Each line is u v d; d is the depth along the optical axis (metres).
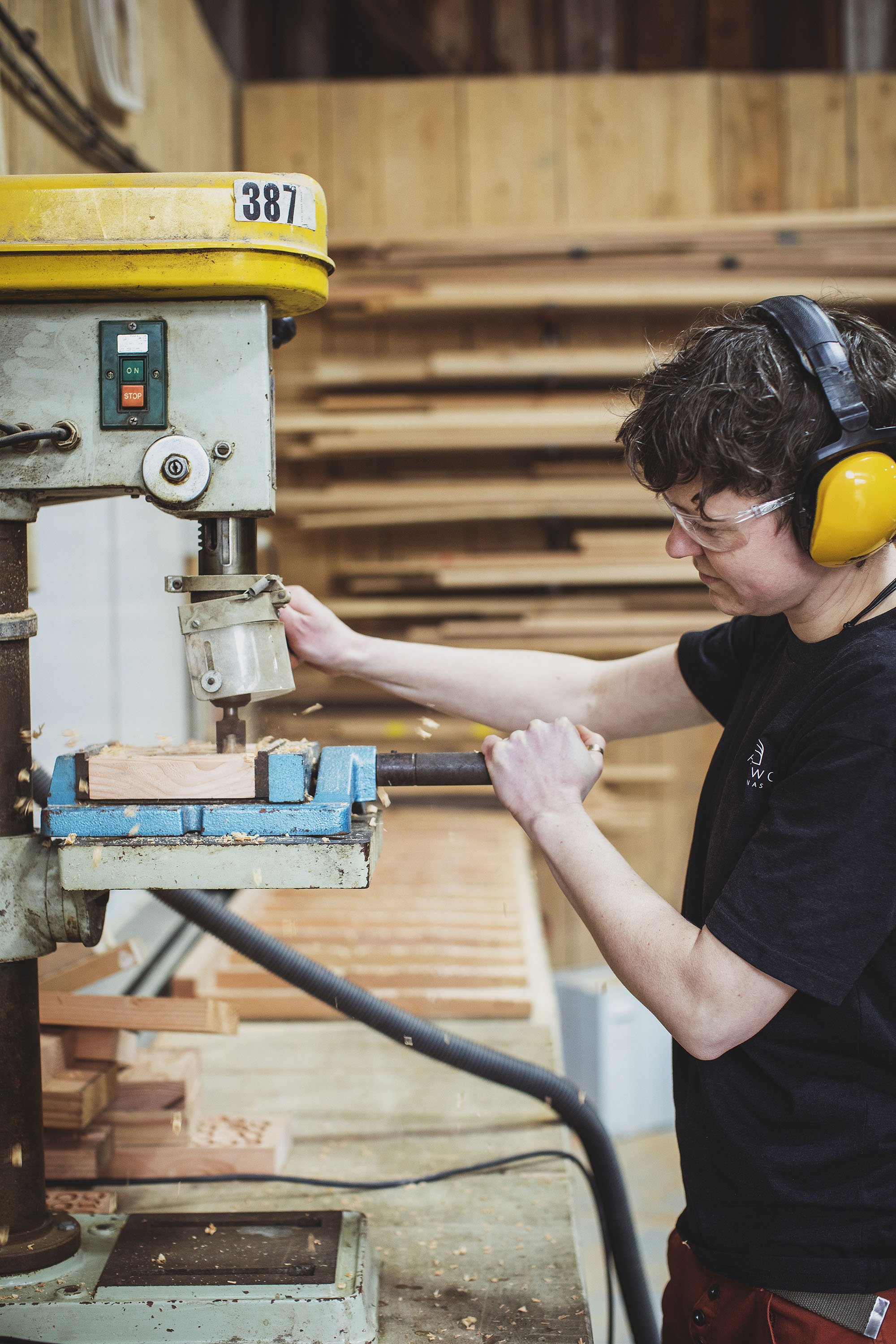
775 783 1.10
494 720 1.54
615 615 4.76
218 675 1.14
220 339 1.10
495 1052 1.71
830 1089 1.05
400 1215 1.51
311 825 1.09
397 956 2.63
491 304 4.53
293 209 1.08
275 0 5.19
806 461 1.00
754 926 0.99
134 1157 1.61
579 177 4.88
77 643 2.65
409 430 4.61
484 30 5.29
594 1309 3.19
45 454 1.11
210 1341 1.10
